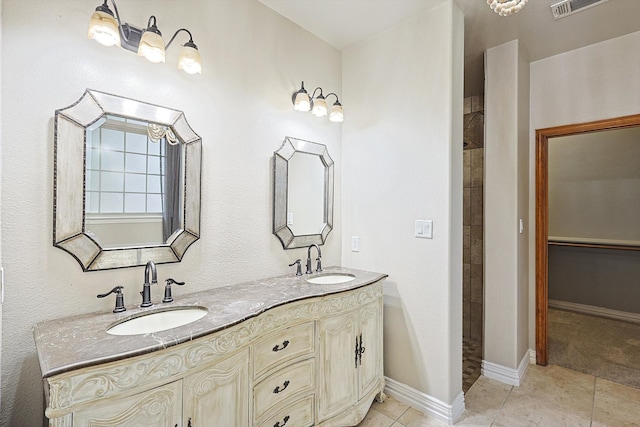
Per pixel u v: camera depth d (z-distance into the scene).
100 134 1.36
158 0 1.53
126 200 1.44
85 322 1.22
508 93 2.43
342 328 1.80
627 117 2.32
